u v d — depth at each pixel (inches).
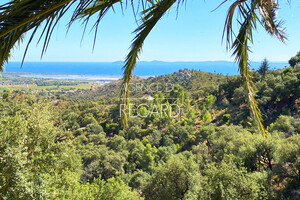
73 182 444.5
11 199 230.8
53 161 335.3
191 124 1914.4
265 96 1640.0
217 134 1429.6
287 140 827.4
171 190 600.1
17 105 332.2
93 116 3048.7
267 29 95.5
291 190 665.0
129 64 96.2
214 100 2289.6
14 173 235.5
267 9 88.0
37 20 57.5
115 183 504.1
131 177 1173.7
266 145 818.2
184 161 658.2
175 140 1834.4
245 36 95.6
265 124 1469.0
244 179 518.3
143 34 85.8
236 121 1718.8
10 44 60.6
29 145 315.3
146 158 1405.0
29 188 250.4
